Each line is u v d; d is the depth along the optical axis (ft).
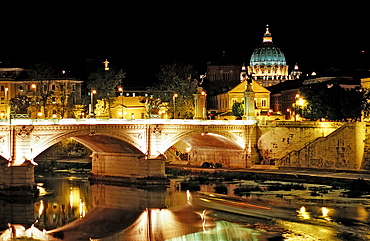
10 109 637.71
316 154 568.00
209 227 367.66
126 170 541.75
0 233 358.23
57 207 428.15
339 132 555.28
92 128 484.74
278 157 596.70
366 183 472.03
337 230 353.72
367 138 548.31
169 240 346.33
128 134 511.40
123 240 346.33
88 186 521.65
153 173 524.52
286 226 363.76
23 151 449.48
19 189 446.19
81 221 388.16
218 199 448.24
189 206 427.33
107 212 413.39
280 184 509.76
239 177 547.90
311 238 337.72
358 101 647.56
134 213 409.49
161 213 408.46
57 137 466.70
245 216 391.86
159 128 527.81
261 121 598.34
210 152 640.17
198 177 547.08
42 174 606.96
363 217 383.45
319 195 452.35
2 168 454.40
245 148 596.70
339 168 553.64
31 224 380.37
